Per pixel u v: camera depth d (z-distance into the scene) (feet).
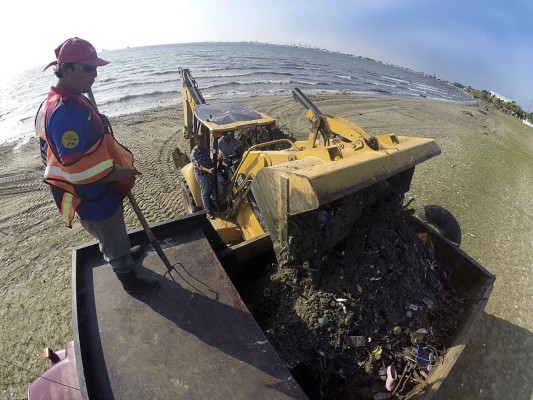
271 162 13.12
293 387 7.61
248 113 19.08
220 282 10.00
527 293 18.92
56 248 20.31
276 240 10.91
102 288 9.61
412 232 13.41
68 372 8.57
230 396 7.37
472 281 12.66
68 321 15.39
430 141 12.21
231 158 17.75
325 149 10.47
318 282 10.62
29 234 21.65
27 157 34.27
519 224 26.50
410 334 10.54
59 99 7.13
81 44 7.03
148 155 33.76
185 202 22.52
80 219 8.24
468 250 22.24
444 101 106.93
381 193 11.78
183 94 25.23
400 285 11.37
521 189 34.40
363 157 10.03
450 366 9.24
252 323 8.93
